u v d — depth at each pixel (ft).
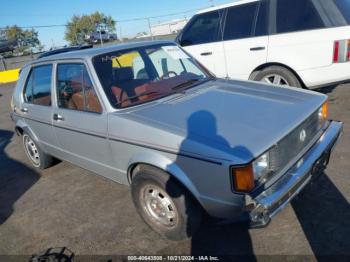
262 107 9.18
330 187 10.76
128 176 10.08
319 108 9.57
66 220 11.46
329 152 9.59
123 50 11.47
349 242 8.43
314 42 16.62
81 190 13.44
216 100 9.85
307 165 8.41
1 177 16.11
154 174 8.71
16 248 10.41
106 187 13.37
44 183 14.66
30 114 14.16
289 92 10.37
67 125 11.62
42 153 15.15
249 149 7.27
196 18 21.15
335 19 16.17
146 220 9.89
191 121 8.63
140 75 11.34
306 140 9.04
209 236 9.46
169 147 8.24
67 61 11.53
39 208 12.59
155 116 9.17
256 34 18.37
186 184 8.10
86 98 10.80
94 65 10.57
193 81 11.72
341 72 16.55
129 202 11.96
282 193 7.40
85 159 11.76
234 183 7.25
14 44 102.32
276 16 17.67
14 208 12.89
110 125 9.76
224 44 19.58
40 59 13.67
